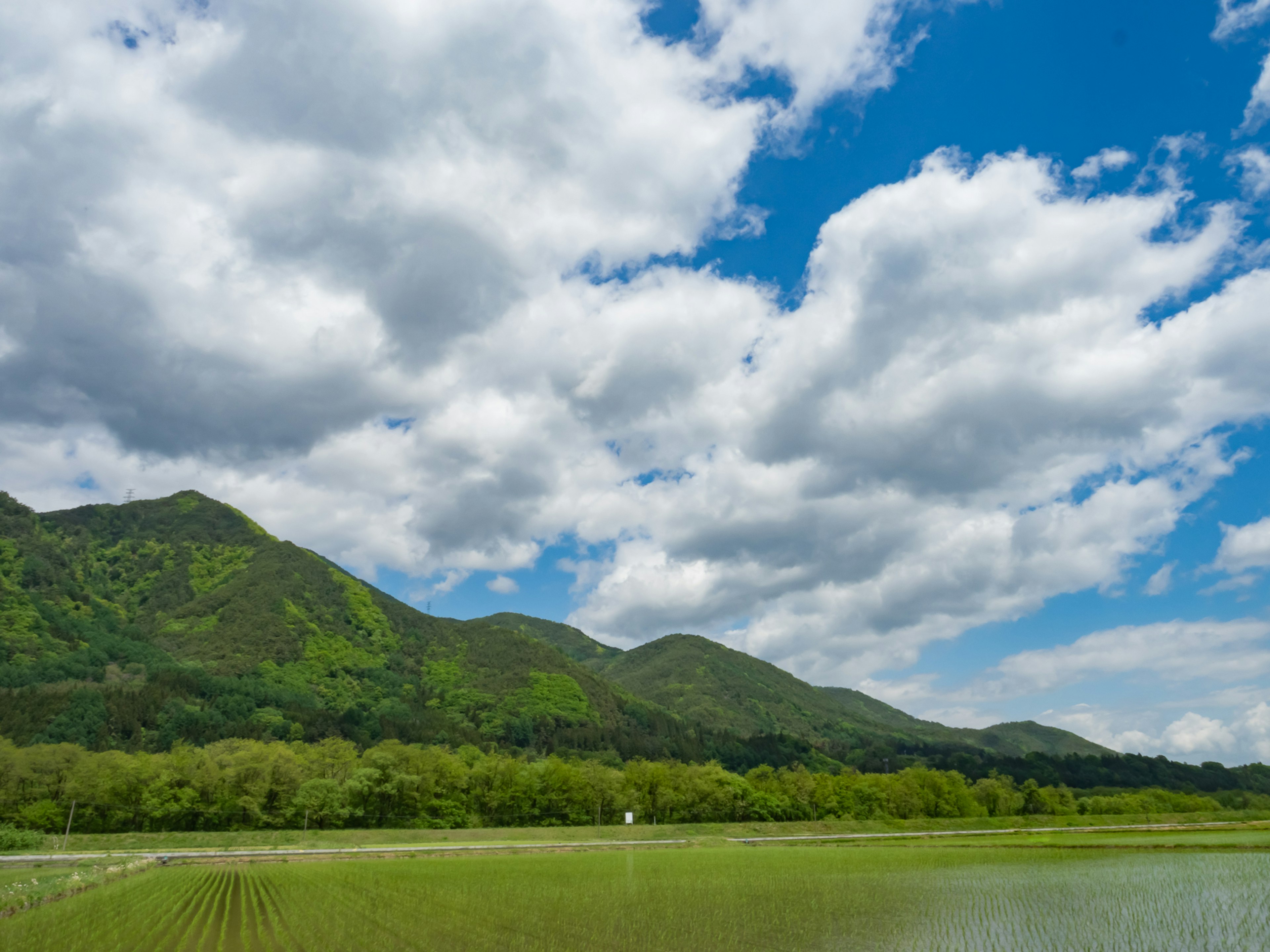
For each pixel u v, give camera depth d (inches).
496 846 4771.2
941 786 7175.2
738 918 1787.6
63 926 1663.4
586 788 6092.5
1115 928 1603.1
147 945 1445.6
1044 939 1501.0
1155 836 4968.0
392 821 5506.9
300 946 1435.8
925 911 1883.6
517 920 1759.4
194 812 5034.5
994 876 2699.3
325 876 2881.4
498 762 6343.5
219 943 1472.7
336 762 6151.6
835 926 1675.7
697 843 5167.3
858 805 6811.0
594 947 1435.8
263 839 4768.7
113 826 4827.8
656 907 1973.4
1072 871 2817.4
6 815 4621.1
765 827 6018.7
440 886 2486.5
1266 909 1846.7
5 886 2297.0
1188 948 1397.6
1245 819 6894.7
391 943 1466.5
